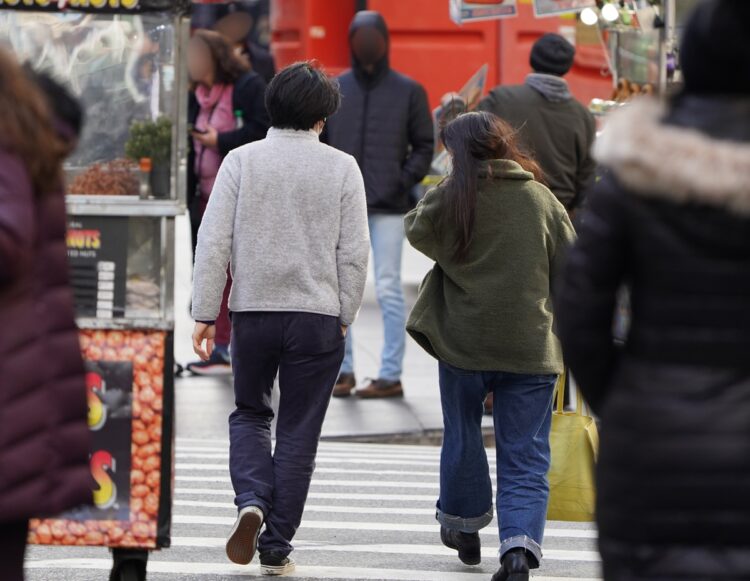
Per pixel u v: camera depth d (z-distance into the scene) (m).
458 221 15.12
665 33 26.03
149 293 13.85
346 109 28.42
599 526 9.01
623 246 9.02
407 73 38.16
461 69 38.22
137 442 13.66
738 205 8.52
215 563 16.94
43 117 9.73
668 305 8.73
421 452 25.89
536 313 15.25
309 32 38.97
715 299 8.64
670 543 8.70
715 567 8.61
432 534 19.05
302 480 16.17
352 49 28.31
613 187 9.02
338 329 16.08
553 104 25.72
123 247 13.84
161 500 13.66
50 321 9.80
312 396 16.16
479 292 15.22
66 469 9.83
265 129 28.61
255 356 15.97
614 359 9.34
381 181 28.36
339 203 15.96
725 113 8.77
